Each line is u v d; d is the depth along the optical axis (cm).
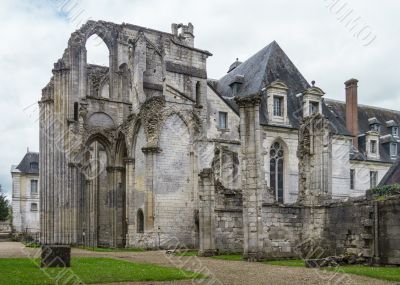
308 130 2836
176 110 3909
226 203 2953
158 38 4841
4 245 4122
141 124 3969
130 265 2023
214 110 4559
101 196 4566
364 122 5969
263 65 4988
